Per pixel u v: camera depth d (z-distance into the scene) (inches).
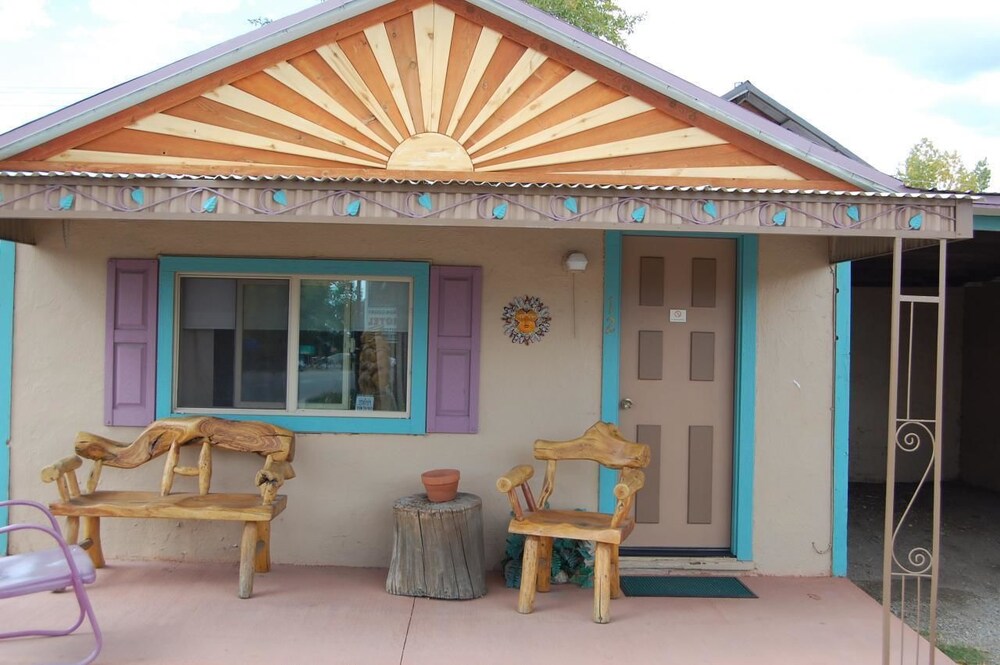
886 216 158.2
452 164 174.6
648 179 174.4
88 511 188.1
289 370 217.0
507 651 165.2
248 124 172.9
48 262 214.4
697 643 171.8
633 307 221.1
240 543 213.8
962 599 215.5
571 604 191.9
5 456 214.1
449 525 192.2
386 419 215.3
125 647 162.6
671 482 222.1
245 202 157.2
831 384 217.6
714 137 174.7
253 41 169.0
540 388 215.5
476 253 215.2
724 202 158.9
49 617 176.7
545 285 215.2
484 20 173.6
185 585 197.9
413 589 192.7
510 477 184.1
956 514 309.0
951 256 279.3
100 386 214.4
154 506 188.9
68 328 214.4
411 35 173.6
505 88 174.4
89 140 171.2
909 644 176.2
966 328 368.2
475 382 214.1
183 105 172.1
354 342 218.1
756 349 216.7
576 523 185.8
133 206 157.0
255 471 214.4
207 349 217.8
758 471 216.8
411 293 216.1
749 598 199.8
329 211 157.2
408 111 173.8
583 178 174.1
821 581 214.2
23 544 214.2
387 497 215.3
